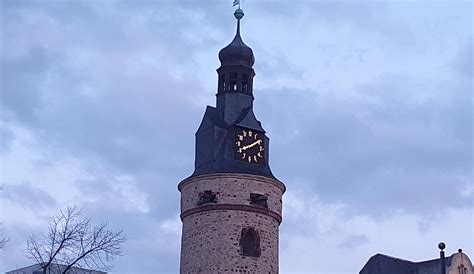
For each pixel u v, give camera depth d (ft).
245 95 210.79
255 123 207.21
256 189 196.85
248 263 189.47
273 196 199.72
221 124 206.08
